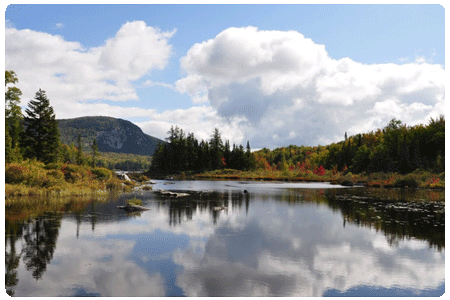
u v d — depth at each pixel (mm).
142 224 13844
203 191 33812
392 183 45406
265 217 16297
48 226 13031
